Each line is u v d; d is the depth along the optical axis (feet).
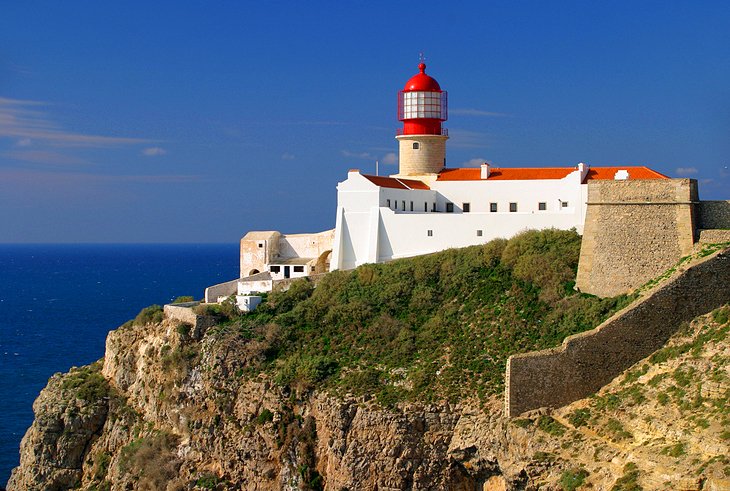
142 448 241.55
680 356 199.31
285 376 232.12
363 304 256.11
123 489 237.86
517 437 196.24
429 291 255.70
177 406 247.09
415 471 209.15
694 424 175.32
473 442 203.31
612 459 180.24
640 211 232.12
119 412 263.08
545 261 249.14
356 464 212.64
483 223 277.03
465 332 235.40
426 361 227.61
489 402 208.23
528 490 189.98
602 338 205.05
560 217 271.08
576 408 199.82
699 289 209.36
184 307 272.10
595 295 235.61
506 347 224.74
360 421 215.10
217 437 234.99
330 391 224.12
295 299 271.28
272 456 225.56
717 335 199.11
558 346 211.41
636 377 201.77
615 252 233.96
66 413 265.54
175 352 254.06
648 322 207.31
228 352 245.86
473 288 252.01
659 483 164.55
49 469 260.62
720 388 181.06
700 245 225.35
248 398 234.79
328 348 244.01
